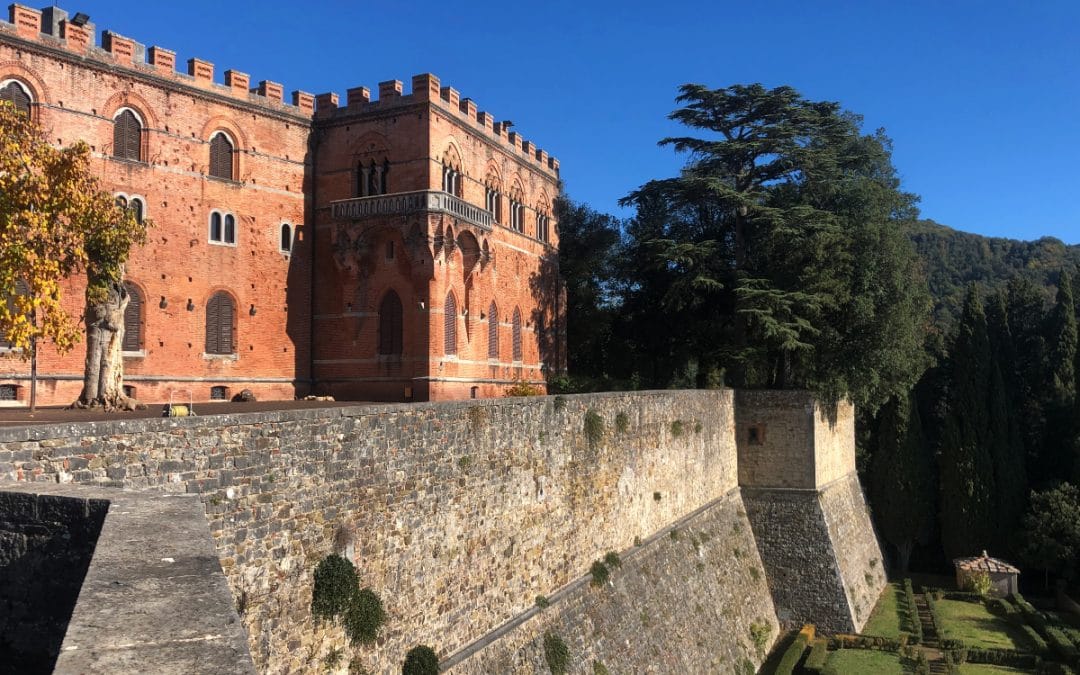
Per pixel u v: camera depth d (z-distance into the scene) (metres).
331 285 49.41
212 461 16.48
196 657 5.80
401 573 21.50
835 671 39.06
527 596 27.55
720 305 58.34
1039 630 46.75
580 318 73.62
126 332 40.59
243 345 46.00
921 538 63.53
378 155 48.44
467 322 50.69
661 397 40.22
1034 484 62.56
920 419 68.75
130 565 7.68
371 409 20.80
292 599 18.03
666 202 59.47
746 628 42.66
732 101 55.75
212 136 44.84
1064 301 69.12
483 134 53.34
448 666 22.72
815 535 48.81
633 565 35.19
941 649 44.59
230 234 45.59
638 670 31.48
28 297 20.97
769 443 50.66
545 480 29.28
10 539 10.68
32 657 9.88
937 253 164.50
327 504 19.20
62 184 22.59
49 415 27.44
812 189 54.44
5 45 36.19
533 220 62.72
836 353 51.78
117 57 40.47
